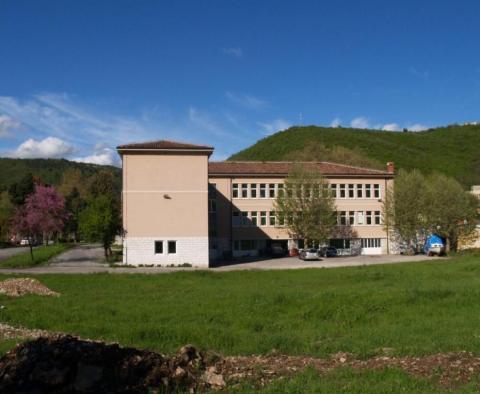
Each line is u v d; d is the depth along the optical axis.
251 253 70.94
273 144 159.50
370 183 75.12
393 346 14.89
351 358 13.60
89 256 66.31
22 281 30.34
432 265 45.34
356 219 74.44
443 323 18.42
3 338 16.56
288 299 23.34
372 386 10.70
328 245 72.75
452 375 11.60
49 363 10.97
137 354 11.79
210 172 70.56
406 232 73.06
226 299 24.97
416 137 167.75
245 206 71.25
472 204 73.19
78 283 34.22
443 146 157.50
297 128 169.62
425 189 73.31
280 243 71.75
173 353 14.31
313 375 11.71
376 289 25.78
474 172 134.25
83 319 20.31
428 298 23.27
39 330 18.25
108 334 17.34
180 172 54.50
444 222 71.06
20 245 106.69
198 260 53.91
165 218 54.03
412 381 11.02
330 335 16.91
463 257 57.62
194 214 54.38
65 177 139.50
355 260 60.72
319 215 68.94
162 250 53.84
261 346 15.12
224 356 14.12
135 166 54.06
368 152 143.12
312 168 72.31
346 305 21.73
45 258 60.59
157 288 31.02
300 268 46.91
